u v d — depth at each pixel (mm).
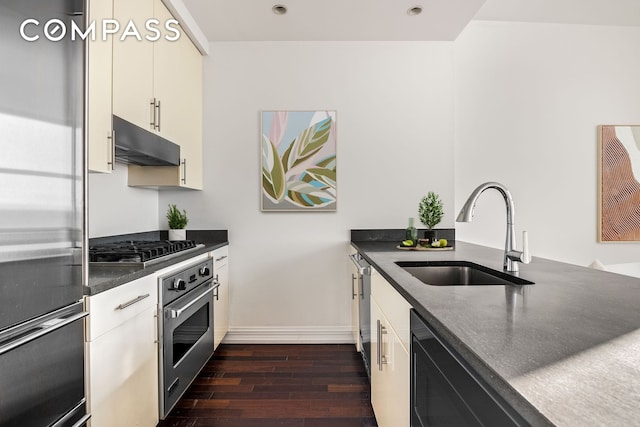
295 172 3299
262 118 3283
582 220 3490
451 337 805
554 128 3469
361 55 3309
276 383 2492
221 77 3289
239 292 3303
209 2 2684
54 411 1204
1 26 1008
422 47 3318
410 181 3326
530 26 3465
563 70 3479
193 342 2334
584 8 3227
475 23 3432
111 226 2531
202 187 3279
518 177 3443
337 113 3311
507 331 813
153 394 1840
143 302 1740
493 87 3436
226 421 2045
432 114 3322
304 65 3303
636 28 3535
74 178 1316
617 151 3488
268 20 2939
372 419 2061
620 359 656
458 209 3379
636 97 3520
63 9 1268
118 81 1900
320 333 3311
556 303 1062
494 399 622
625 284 1336
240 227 3301
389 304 1559
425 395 1037
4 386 1023
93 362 1372
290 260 3314
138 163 2607
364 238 3303
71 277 1294
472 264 1927
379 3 2709
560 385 555
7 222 1035
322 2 2691
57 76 1235
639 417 462
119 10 1913
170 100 2602
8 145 1036
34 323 1127
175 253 2178
